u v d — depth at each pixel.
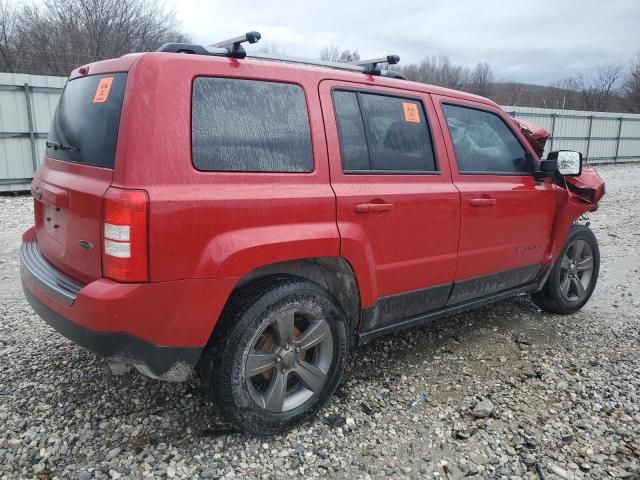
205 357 2.62
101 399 3.10
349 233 2.92
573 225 4.71
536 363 3.79
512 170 4.07
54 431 2.79
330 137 2.94
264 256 2.60
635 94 42.06
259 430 2.73
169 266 2.35
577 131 23.55
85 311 2.33
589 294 4.89
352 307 3.16
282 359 2.77
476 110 3.90
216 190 2.48
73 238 2.60
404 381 3.49
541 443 2.86
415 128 3.42
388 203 3.11
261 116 2.71
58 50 24.59
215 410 3.02
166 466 2.57
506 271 4.02
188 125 2.45
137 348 2.38
